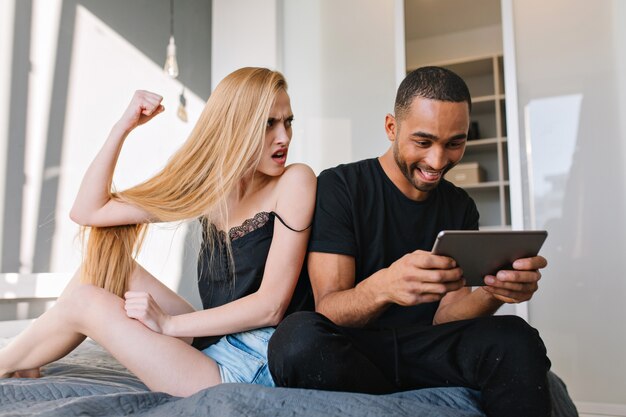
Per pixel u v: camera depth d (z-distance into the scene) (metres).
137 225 1.28
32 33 2.20
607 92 2.45
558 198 2.47
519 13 2.61
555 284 2.43
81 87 2.41
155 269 2.77
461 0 2.80
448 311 1.13
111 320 1.02
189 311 1.34
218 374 1.02
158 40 2.91
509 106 2.57
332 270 1.15
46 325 1.09
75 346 1.12
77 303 1.04
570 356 2.38
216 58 3.27
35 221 2.16
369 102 2.88
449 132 1.06
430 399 0.86
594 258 2.40
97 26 2.52
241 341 1.11
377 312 1.00
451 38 2.81
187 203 1.22
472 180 2.78
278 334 0.91
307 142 2.97
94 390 1.00
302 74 3.03
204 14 3.29
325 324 0.90
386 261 1.21
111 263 1.24
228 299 1.21
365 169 1.27
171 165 1.28
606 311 2.36
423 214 1.24
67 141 2.32
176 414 0.78
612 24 2.46
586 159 2.45
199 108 3.20
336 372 0.87
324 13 3.02
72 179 2.33
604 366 2.33
